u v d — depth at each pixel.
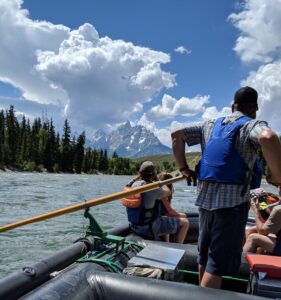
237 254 2.77
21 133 93.44
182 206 16.95
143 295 2.68
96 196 21.08
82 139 101.62
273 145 2.43
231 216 2.72
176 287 2.68
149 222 4.90
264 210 4.88
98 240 3.95
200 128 3.10
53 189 25.75
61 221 10.95
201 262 3.00
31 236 8.80
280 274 2.78
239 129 2.75
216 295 2.58
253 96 2.90
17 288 2.86
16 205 14.90
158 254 3.72
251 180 2.81
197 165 2.98
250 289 3.10
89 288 2.84
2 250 7.46
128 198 4.93
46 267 3.28
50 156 92.38
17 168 83.19
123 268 3.61
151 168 4.99
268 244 4.48
